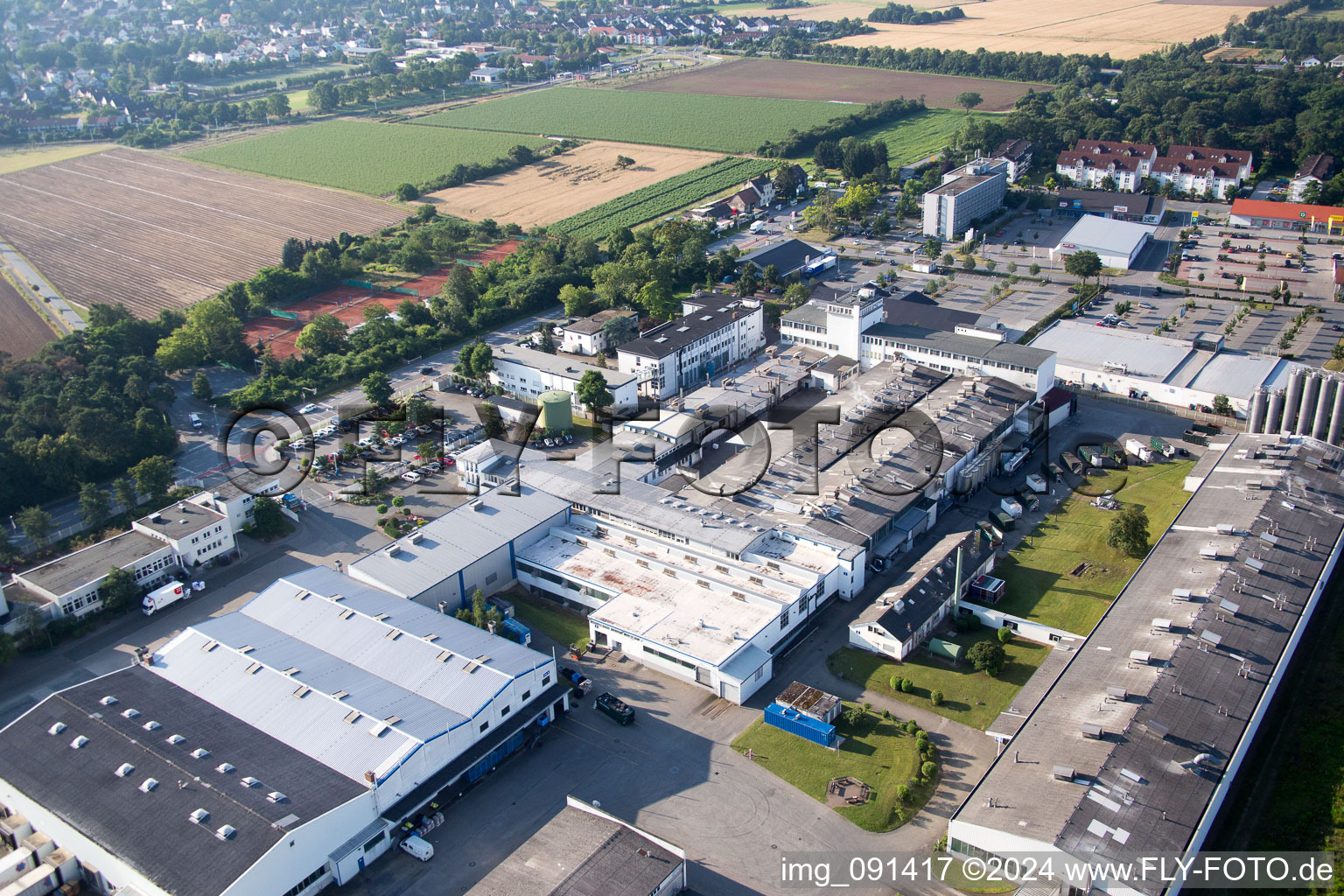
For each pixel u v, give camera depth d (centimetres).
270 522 19225
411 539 17575
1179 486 19512
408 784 12500
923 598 16038
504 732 13625
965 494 19588
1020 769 11850
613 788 13112
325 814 11550
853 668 15212
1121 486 19712
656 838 11562
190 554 18088
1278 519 16175
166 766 12381
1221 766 11512
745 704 14562
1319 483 17262
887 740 13650
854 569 16750
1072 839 10631
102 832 11581
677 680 15150
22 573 17562
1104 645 13875
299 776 12256
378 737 12775
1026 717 13275
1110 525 18238
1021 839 10775
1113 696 12600
